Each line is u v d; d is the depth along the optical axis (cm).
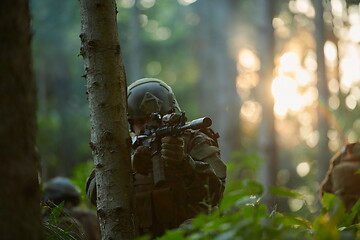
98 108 521
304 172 3319
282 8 3516
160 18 5391
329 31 2461
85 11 525
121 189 522
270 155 2280
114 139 521
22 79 381
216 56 4419
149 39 5400
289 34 3553
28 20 390
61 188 898
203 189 550
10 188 371
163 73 5572
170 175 561
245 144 4619
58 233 546
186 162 540
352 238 391
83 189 862
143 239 373
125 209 523
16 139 375
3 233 367
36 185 385
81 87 4594
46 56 4422
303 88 3397
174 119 529
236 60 4425
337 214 471
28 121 382
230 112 4294
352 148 776
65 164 3894
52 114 4344
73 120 4116
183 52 5447
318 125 2442
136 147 551
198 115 4641
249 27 4375
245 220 386
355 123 2528
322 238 402
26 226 375
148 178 565
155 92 592
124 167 524
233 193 561
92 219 893
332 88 2583
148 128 549
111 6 526
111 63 522
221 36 4397
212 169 548
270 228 385
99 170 525
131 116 592
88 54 524
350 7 1406
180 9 5306
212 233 400
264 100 2358
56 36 4288
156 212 564
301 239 393
